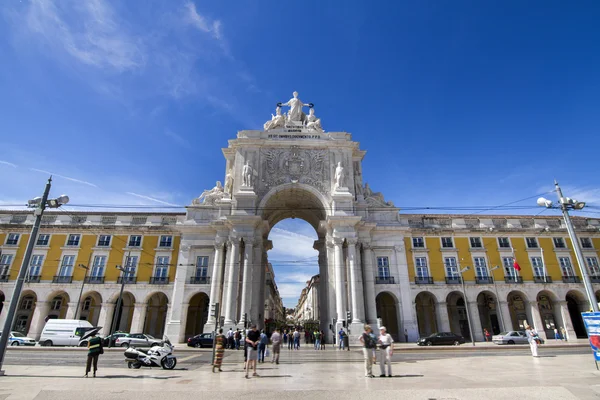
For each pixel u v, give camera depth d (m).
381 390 4.04
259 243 15.75
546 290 16.50
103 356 9.16
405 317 15.45
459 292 16.53
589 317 5.61
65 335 12.75
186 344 14.28
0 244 16.52
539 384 4.27
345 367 6.72
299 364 7.41
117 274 16.03
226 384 4.71
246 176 16.25
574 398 3.53
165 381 5.01
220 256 15.54
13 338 12.96
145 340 12.56
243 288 14.33
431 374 5.33
